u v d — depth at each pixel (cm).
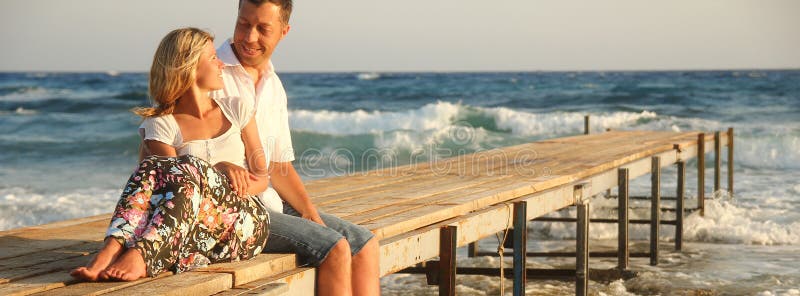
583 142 1049
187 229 300
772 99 3089
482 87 4203
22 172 1814
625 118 2623
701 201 1127
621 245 796
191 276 299
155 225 291
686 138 1132
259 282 313
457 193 566
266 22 349
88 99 3547
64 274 302
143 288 278
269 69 368
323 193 566
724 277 812
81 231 412
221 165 324
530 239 1055
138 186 297
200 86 327
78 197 1390
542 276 746
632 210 1191
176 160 305
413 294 752
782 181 1539
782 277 807
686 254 943
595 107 3128
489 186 607
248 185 325
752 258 908
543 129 2509
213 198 312
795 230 1041
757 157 1875
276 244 344
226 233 317
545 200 598
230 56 356
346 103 3584
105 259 283
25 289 274
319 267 343
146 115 325
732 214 1164
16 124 2791
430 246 451
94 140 2373
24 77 6825
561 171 711
